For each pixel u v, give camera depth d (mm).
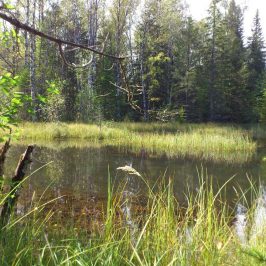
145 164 13578
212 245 3893
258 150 18234
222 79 37156
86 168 12320
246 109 38125
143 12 30734
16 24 3086
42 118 22812
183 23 38344
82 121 25234
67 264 3168
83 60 22844
